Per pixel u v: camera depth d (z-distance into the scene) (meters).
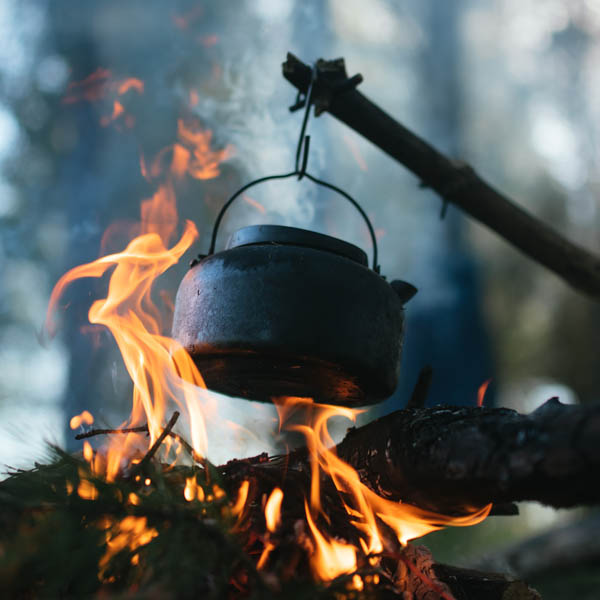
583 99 12.82
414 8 12.92
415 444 1.24
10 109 9.15
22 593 1.00
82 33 8.90
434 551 4.18
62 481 1.11
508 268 10.55
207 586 1.00
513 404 10.16
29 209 8.96
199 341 1.28
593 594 2.42
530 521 5.92
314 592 0.99
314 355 1.23
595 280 2.38
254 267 1.26
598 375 10.09
